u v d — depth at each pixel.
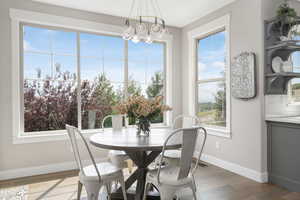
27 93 3.22
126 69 3.96
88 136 3.51
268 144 2.82
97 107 3.72
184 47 4.30
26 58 3.21
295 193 2.49
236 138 3.14
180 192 2.53
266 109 2.83
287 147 2.60
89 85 3.66
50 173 3.19
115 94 3.88
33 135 3.17
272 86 2.79
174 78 4.32
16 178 2.99
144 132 2.42
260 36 2.78
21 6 3.04
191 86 4.12
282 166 2.66
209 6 3.35
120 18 3.77
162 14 3.66
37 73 3.29
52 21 3.23
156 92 4.27
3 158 2.95
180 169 1.85
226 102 3.31
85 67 3.63
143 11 3.54
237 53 3.11
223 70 3.54
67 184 2.78
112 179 2.01
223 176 3.03
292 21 2.63
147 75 4.18
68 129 2.00
